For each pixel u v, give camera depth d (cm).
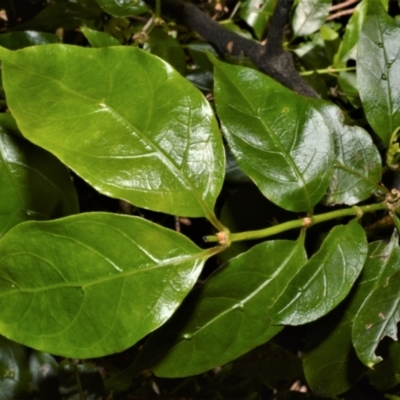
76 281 30
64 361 48
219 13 61
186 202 32
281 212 42
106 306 31
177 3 52
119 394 50
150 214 54
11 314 30
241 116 35
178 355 35
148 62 32
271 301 35
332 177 38
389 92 38
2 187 40
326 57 56
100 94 31
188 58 57
